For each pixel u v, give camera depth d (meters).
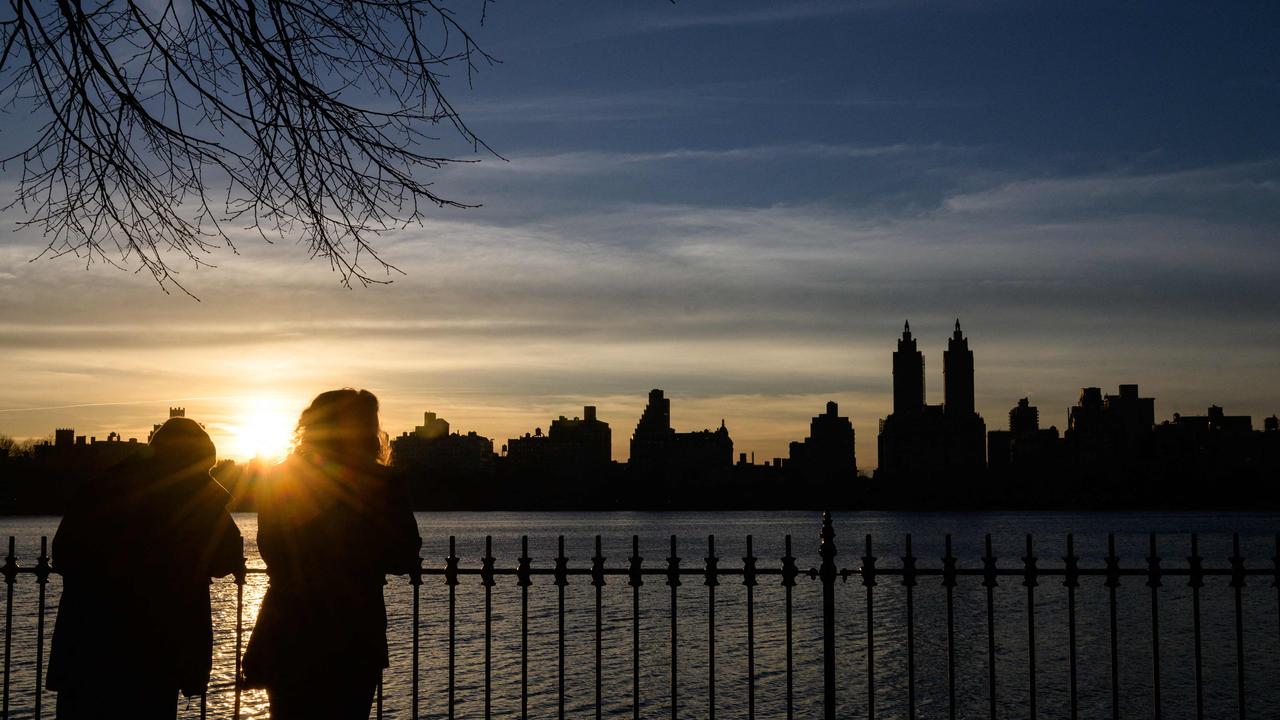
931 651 36.44
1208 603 48.94
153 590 6.80
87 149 7.11
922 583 63.16
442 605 48.66
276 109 7.02
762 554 101.81
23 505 120.69
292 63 6.91
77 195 7.23
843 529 199.62
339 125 7.04
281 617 6.61
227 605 46.41
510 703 26.44
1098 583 61.75
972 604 51.47
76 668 6.73
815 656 34.59
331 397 6.83
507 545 132.62
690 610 47.25
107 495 6.82
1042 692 28.73
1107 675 30.98
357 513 6.66
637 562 8.30
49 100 6.98
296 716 6.54
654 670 31.38
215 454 7.21
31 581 58.00
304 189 7.22
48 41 6.81
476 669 30.81
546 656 33.66
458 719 24.58
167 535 6.84
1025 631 41.34
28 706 23.00
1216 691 28.08
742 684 29.42
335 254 7.45
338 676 6.58
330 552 6.62
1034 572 8.25
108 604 6.79
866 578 8.38
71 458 122.75
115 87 6.85
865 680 30.62
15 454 122.81
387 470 6.82
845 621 44.03
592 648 35.53
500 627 40.91
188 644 6.94
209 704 24.36
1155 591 8.27
